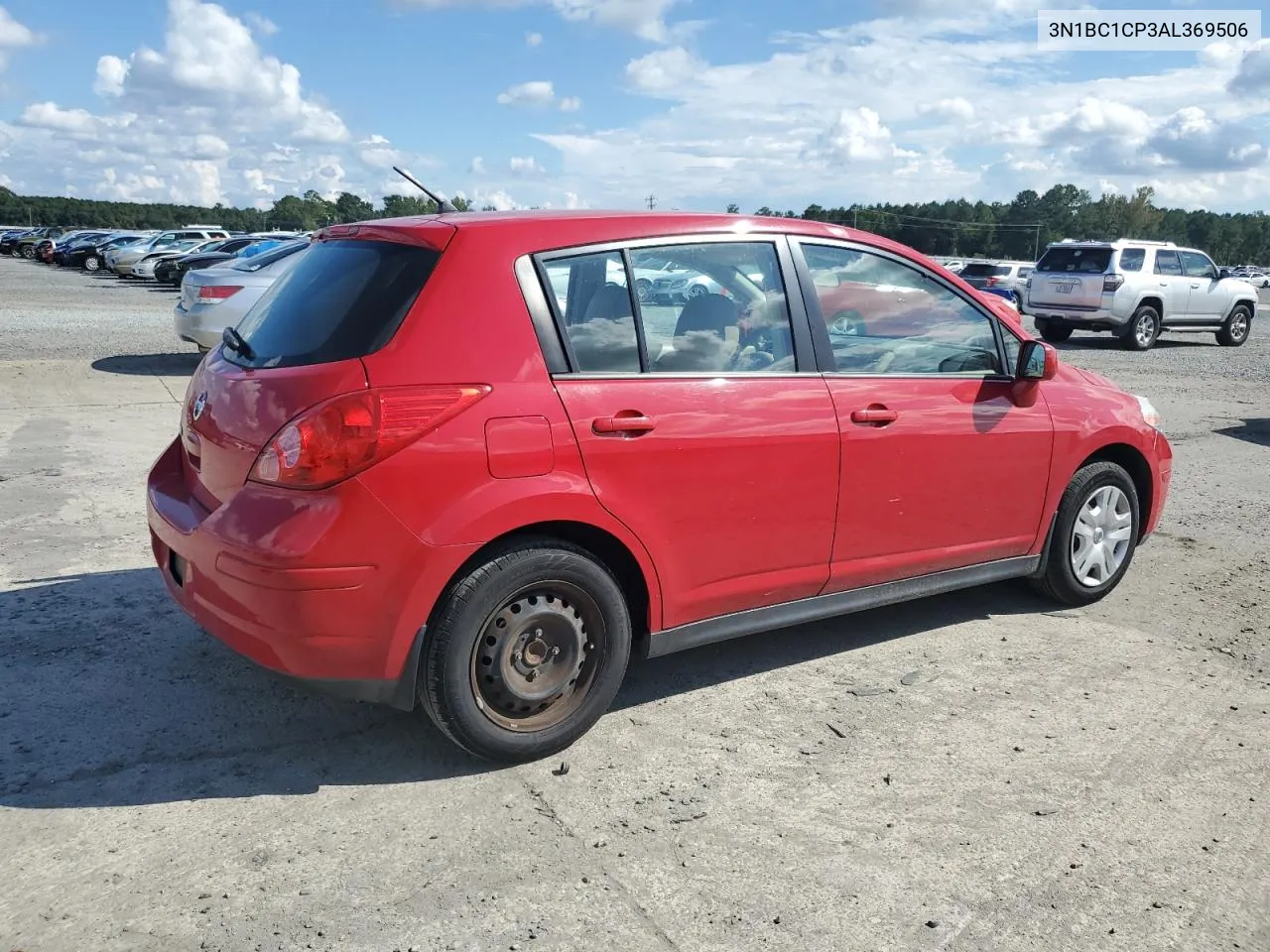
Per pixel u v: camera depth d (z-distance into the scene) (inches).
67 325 698.8
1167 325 746.8
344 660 118.7
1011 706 153.5
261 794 123.4
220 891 105.0
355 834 115.9
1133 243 726.5
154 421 355.3
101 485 263.7
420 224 133.6
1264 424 417.4
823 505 152.7
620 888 107.6
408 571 118.3
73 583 191.0
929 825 120.9
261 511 117.1
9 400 388.2
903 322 165.0
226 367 133.6
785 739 141.5
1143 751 140.6
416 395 118.0
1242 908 107.5
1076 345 763.4
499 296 126.7
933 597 203.3
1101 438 189.3
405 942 98.1
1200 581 214.8
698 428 138.2
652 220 142.6
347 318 124.0
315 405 115.7
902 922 103.4
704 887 108.2
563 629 132.3
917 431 161.5
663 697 154.0
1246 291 792.9
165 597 185.5
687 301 142.0
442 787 126.6
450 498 119.6
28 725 137.6
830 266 158.2
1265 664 171.9
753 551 147.4
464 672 124.3
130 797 121.6
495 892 106.3
